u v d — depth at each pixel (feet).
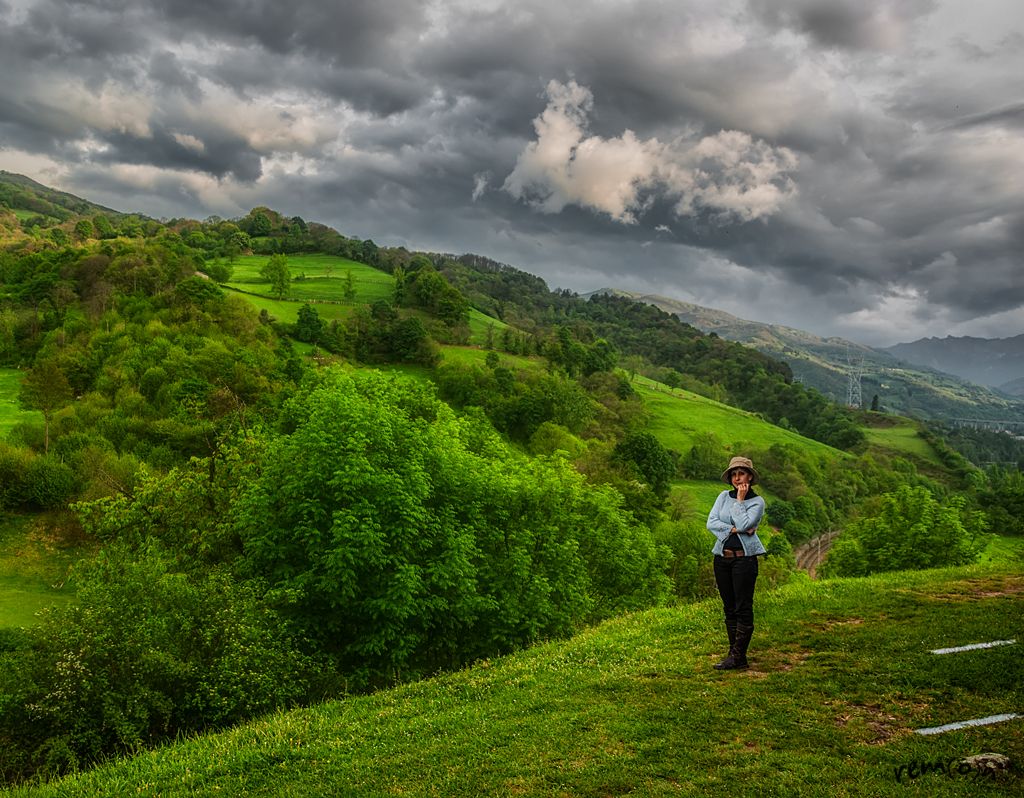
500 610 85.10
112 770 33.50
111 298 396.98
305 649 73.72
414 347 487.61
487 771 26.48
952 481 559.79
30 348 356.79
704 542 225.15
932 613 44.42
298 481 76.64
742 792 22.82
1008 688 30.94
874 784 22.65
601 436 440.45
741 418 594.65
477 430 144.97
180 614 65.57
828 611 46.88
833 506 452.76
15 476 188.24
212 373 291.17
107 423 236.63
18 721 56.44
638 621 53.78
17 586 153.38
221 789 28.22
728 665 36.24
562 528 111.75
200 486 100.78
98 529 101.60
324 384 132.57
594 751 27.14
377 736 32.53
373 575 74.74
